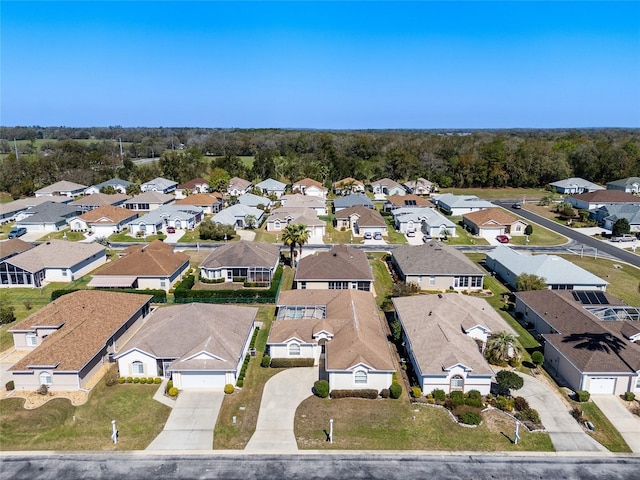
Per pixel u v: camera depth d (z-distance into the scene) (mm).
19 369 39969
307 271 62625
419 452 33438
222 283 66812
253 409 38125
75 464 32062
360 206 105625
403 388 41281
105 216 97875
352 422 36562
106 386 41312
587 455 33312
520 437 35031
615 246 89062
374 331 46438
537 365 44875
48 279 68062
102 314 48812
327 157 185000
